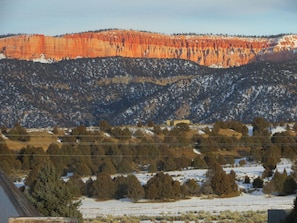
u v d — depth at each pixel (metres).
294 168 191.62
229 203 159.50
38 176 87.12
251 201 161.62
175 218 135.62
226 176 172.12
